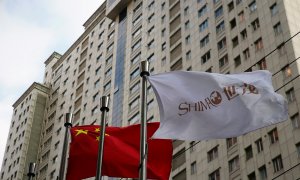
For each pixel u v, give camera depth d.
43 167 74.12
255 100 15.45
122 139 18.80
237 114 15.23
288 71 39.84
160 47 59.91
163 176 17.58
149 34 64.25
